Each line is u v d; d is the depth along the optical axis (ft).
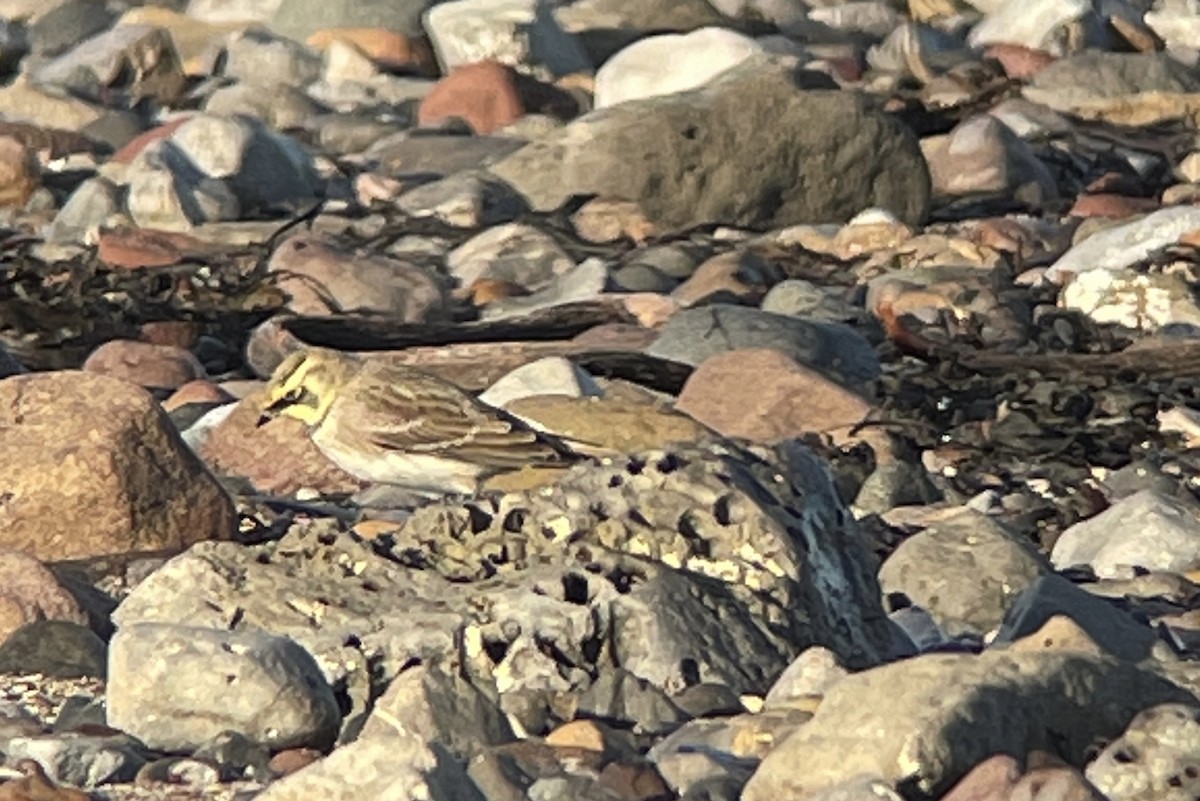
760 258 62.23
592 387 45.32
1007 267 63.36
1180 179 78.28
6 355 50.80
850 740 24.26
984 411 49.21
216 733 27.09
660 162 68.85
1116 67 86.84
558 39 86.74
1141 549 37.09
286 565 30.07
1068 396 49.60
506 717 27.09
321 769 22.98
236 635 27.61
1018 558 33.53
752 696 28.66
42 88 81.15
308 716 27.14
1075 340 56.54
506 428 35.60
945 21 97.09
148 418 37.24
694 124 69.31
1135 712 24.97
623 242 66.44
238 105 82.17
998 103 85.71
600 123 69.41
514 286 61.26
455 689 26.76
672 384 49.34
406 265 60.59
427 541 30.30
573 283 60.59
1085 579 36.58
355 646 28.68
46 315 58.23
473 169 70.85
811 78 72.08
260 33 90.12
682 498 30.30
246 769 26.61
